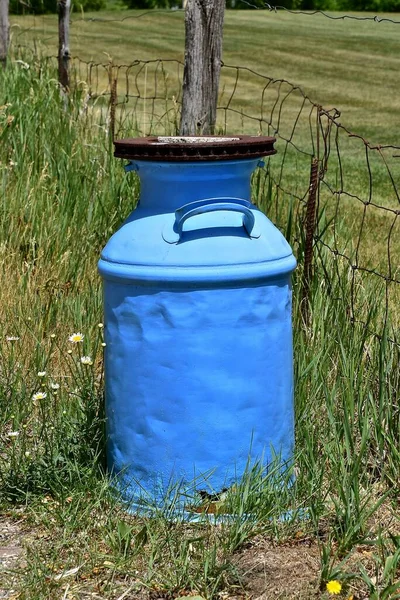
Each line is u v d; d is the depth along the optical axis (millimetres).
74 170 6637
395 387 4082
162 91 18297
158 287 3371
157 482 3535
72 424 4000
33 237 6082
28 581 3105
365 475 3812
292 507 3494
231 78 22812
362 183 11039
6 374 4562
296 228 4852
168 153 3344
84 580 3146
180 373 3418
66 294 5520
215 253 3354
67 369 4785
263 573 3170
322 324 4324
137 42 28406
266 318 3459
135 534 3377
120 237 3535
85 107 7660
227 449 3484
